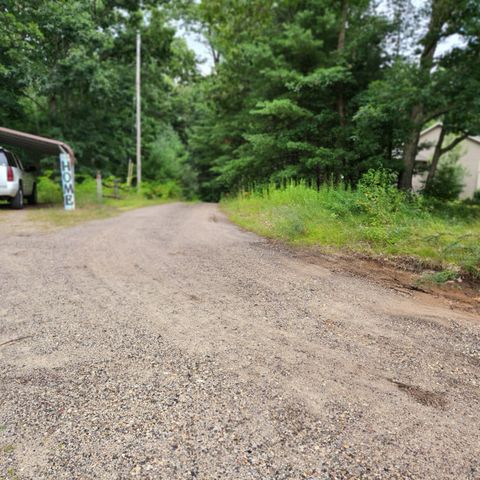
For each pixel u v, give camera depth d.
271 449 1.49
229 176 18.70
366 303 3.30
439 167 26.34
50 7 17.33
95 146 22.05
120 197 18.58
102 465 1.40
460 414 1.76
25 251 5.10
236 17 20.14
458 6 11.73
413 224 6.04
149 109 27.72
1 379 1.96
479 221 8.27
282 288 3.66
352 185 13.38
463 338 2.63
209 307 3.08
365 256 5.00
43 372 2.04
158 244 5.82
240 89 21.38
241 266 4.49
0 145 14.50
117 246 5.59
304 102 14.70
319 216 7.21
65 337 2.46
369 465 1.42
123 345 2.37
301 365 2.17
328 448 1.51
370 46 13.78
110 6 22.58
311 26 14.65
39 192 15.65
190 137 27.97
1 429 1.59
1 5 16.70
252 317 2.89
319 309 3.12
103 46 19.44
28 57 17.78
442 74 12.29
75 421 1.64
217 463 1.42
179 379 1.99
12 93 18.31
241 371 2.08
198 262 4.65
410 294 3.59
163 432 1.58
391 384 2.01
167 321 2.77
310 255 5.14
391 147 14.67
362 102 13.09
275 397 1.85
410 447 1.53
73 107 21.38
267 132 15.91
